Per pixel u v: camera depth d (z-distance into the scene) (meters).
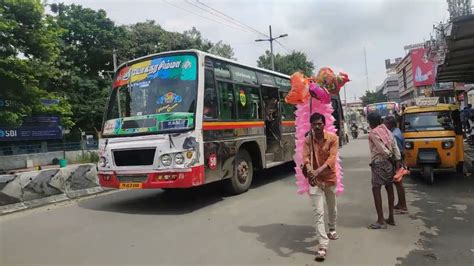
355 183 10.56
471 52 12.19
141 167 7.90
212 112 8.52
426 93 28.84
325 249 4.95
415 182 10.22
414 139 9.84
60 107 19.31
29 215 8.32
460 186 9.41
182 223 6.96
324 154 5.25
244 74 10.23
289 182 11.14
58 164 25.83
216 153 8.52
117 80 9.08
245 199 8.88
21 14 16.95
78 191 10.28
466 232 5.96
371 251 5.21
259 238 5.89
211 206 8.29
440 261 4.82
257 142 10.27
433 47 12.66
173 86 8.30
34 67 17.56
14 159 24.56
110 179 8.32
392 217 6.43
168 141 7.74
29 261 5.29
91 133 31.72
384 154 6.25
